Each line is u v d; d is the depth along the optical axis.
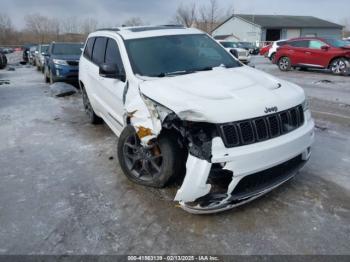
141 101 3.38
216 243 2.79
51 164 4.49
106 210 3.30
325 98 8.61
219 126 2.76
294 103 3.25
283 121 3.09
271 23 48.91
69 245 2.80
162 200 3.44
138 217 3.17
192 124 2.88
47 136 5.76
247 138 2.85
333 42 14.14
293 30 49.41
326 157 4.51
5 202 3.49
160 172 3.31
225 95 3.03
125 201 3.46
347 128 5.86
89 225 3.06
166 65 4.05
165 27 4.92
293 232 2.91
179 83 3.41
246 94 3.08
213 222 3.06
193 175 2.79
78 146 5.20
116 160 4.57
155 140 3.28
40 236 2.92
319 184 3.73
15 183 3.93
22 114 7.44
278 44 19.88
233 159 2.74
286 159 3.07
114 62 4.45
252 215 3.16
